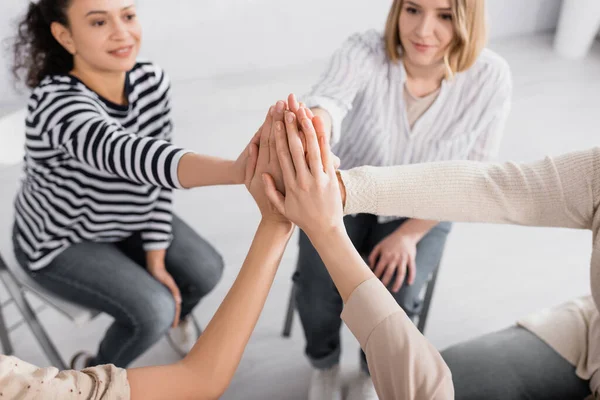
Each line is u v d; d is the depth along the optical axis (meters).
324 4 3.04
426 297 1.57
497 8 3.34
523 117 2.80
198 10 2.84
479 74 1.29
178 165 1.06
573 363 1.09
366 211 0.99
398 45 1.28
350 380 1.70
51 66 1.28
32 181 1.34
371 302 0.79
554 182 0.95
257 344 1.79
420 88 1.33
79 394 0.73
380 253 1.40
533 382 1.06
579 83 3.09
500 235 2.21
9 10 2.43
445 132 1.37
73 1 1.16
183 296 1.54
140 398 0.76
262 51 3.08
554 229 2.24
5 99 2.71
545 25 3.49
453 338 1.83
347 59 1.28
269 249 0.91
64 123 1.17
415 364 0.75
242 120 2.74
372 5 3.13
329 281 1.41
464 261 2.10
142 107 1.37
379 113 1.34
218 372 0.80
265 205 0.99
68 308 1.34
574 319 1.13
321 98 1.22
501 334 1.16
